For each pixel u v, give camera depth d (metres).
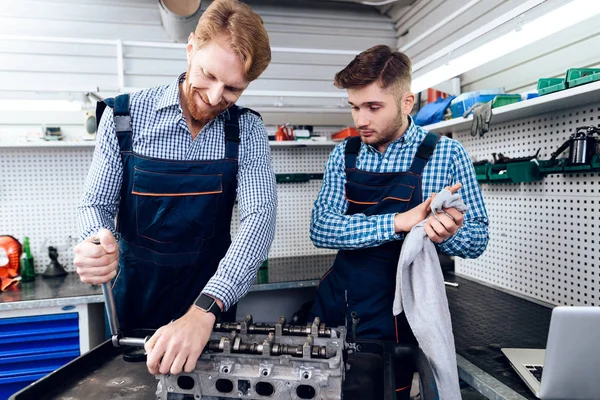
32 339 1.80
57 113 2.45
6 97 2.26
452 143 1.34
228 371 0.73
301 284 2.04
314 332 0.83
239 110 1.21
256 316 2.49
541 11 1.24
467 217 1.33
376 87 1.23
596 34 1.64
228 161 1.17
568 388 0.80
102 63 2.39
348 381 0.87
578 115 1.50
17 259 2.08
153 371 0.72
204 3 2.47
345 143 1.47
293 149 2.66
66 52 2.34
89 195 1.09
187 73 1.03
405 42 2.78
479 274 2.08
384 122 1.29
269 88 2.62
